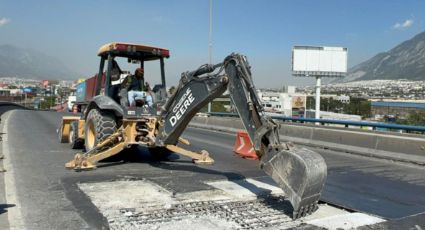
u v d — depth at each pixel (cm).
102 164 1004
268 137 612
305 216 598
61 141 1378
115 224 545
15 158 1045
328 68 3850
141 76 1082
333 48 3844
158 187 764
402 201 721
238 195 714
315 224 567
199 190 747
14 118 2588
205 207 637
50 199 666
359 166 1116
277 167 596
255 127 630
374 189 815
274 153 603
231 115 2395
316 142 1602
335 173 992
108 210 607
